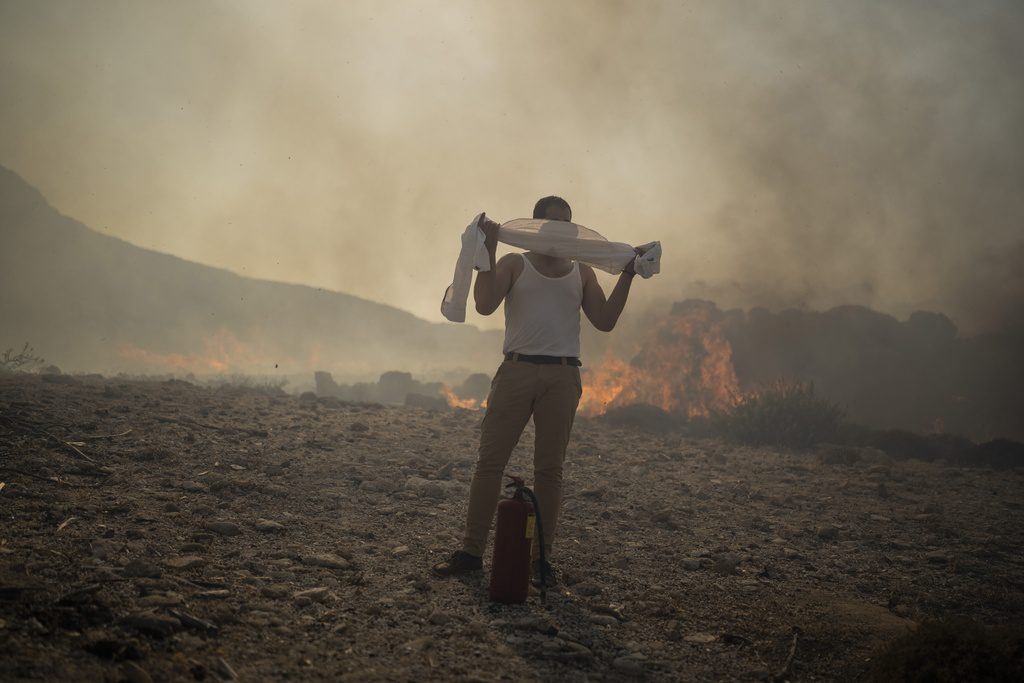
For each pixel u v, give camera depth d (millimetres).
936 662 2924
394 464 6199
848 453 8898
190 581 3207
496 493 3893
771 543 5168
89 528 3723
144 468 5117
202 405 8164
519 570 3514
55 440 5383
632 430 11023
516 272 3873
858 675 3178
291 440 6703
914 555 5160
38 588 2814
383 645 2916
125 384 9695
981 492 7445
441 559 4059
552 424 3846
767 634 3559
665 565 4520
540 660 2998
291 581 3451
